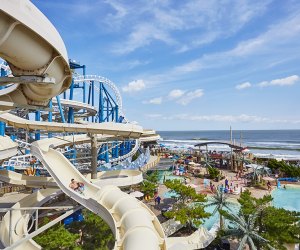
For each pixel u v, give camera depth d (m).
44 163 24.75
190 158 87.06
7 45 10.95
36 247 18.95
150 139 65.19
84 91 62.19
